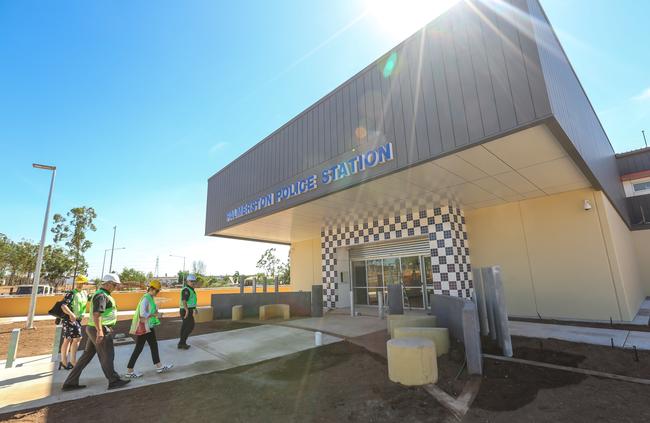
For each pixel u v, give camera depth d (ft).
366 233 46.16
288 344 26.58
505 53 19.39
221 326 37.73
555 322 30.86
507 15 19.54
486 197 33.68
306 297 44.52
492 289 22.74
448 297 26.27
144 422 13.24
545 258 33.88
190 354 24.16
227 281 184.65
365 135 27.55
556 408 13.28
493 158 22.75
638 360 18.15
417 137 23.56
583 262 31.63
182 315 26.40
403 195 32.07
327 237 53.47
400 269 46.26
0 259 139.85
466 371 18.01
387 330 29.53
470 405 13.99
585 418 12.39
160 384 17.71
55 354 23.48
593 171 27.96
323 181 31.40
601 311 30.22
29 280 175.52
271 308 43.50
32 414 14.11
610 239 30.42
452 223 36.68
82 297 22.67
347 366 20.02
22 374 20.31
